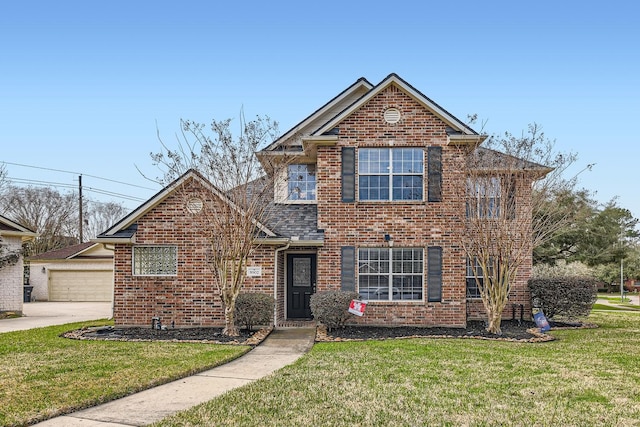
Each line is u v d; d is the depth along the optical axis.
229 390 8.14
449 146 15.91
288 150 18.22
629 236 32.97
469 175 14.63
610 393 7.86
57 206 50.47
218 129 14.39
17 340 13.28
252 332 14.60
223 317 15.69
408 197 16.06
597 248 28.84
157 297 15.78
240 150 14.30
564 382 8.54
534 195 16.83
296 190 17.56
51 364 9.91
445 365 9.85
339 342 13.02
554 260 29.08
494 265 14.50
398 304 15.82
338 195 16.12
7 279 21.86
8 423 6.37
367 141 16.08
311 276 17.72
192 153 15.27
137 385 8.20
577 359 10.52
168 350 11.51
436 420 6.61
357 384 8.37
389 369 9.48
